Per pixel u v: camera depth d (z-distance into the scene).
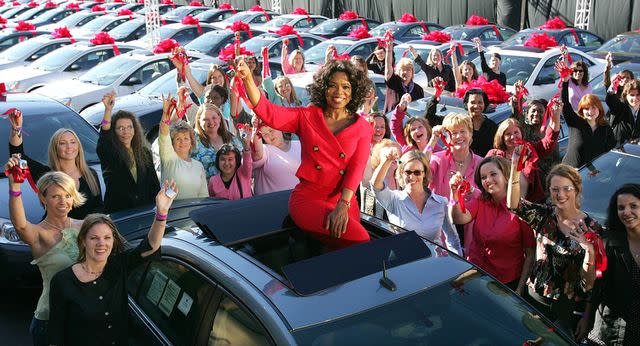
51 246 3.93
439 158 5.45
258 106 3.15
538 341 2.92
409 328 2.77
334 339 2.62
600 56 13.77
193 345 3.04
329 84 3.17
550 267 3.91
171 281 3.36
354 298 2.82
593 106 6.18
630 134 7.21
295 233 3.52
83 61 13.73
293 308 2.73
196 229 3.55
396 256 3.14
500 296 3.11
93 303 3.47
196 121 5.94
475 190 4.55
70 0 33.84
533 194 5.15
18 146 5.00
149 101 10.27
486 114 7.39
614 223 3.73
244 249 3.39
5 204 5.49
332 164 3.25
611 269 3.66
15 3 34.06
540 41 12.03
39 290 5.44
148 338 3.40
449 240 4.60
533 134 6.06
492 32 18.27
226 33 17.12
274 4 29.12
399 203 4.48
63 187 3.90
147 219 4.54
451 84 10.19
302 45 16.27
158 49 12.50
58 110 7.23
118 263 3.56
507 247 4.31
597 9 20.17
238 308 2.85
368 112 6.75
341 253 3.04
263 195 3.84
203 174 5.44
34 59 15.90
